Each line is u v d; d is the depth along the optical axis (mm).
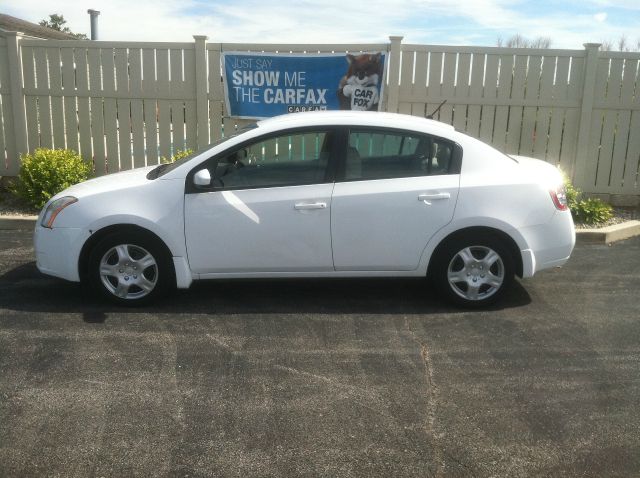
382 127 5504
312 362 4570
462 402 4023
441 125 5719
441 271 5598
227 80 9242
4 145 9648
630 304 5918
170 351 4723
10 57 9328
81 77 9375
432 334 5125
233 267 5520
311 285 6320
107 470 3285
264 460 3387
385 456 3438
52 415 3795
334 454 3449
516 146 9281
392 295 6047
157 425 3703
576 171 9336
